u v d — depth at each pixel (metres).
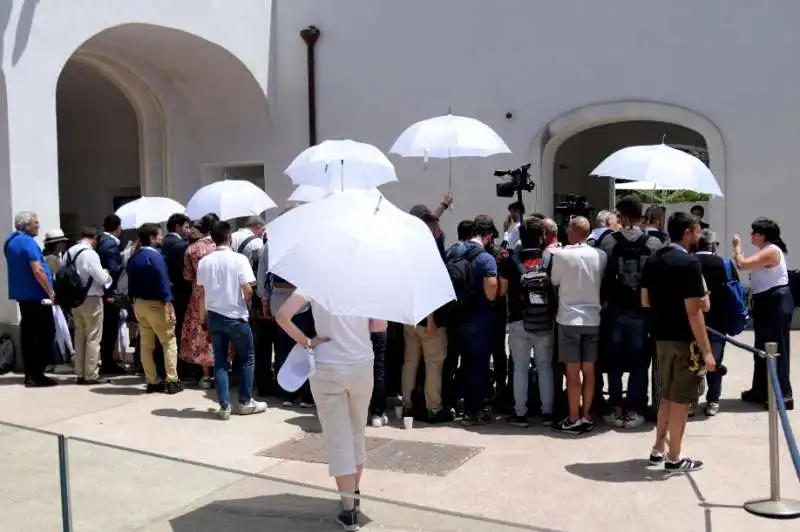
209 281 6.98
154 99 13.09
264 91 12.63
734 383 8.09
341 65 12.52
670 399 5.41
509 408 7.17
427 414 6.91
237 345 7.13
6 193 8.78
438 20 11.96
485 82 11.76
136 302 7.86
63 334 8.96
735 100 10.75
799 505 4.79
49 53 9.13
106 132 14.59
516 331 6.66
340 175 7.86
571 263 6.30
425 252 4.01
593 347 6.39
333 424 4.37
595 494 5.09
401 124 12.26
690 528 4.53
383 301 3.70
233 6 11.92
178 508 3.69
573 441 6.28
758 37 10.62
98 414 7.18
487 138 7.73
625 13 11.09
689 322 5.27
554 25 11.39
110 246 8.84
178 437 6.48
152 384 8.05
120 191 14.73
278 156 12.96
